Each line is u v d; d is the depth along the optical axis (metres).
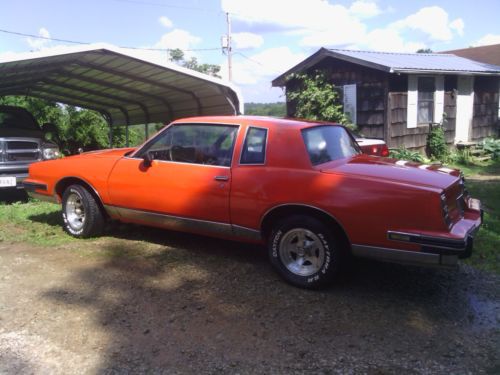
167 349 3.16
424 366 2.94
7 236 5.80
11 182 7.81
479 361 3.00
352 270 4.55
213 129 4.64
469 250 3.66
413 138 14.00
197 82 10.07
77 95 12.44
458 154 14.98
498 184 9.84
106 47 7.88
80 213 5.70
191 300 3.91
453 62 16.14
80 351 3.14
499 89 17.59
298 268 4.16
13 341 3.27
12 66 7.62
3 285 4.25
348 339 3.27
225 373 2.89
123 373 2.89
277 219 4.25
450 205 3.77
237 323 3.51
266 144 4.28
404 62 13.85
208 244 5.41
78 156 5.79
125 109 14.20
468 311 3.70
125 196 5.09
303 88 14.77
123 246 5.34
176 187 4.69
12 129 9.78
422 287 4.17
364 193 3.72
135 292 4.07
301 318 3.58
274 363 2.99
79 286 4.20
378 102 13.16
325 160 4.23
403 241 3.59
